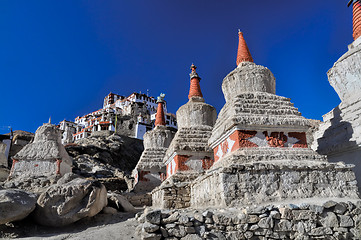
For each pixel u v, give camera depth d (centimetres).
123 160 5850
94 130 8044
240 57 1452
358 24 1475
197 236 671
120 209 1241
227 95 1366
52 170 2222
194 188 1259
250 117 1095
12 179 2148
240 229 692
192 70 2261
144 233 666
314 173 925
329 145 1426
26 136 5072
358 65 1380
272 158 1005
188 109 1944
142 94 10650
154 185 2241
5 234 763
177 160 1648
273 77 1364
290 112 1166
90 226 915
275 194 880
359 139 1224
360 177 1186
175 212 707
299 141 1113
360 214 745
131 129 8094
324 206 741
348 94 1432
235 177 882
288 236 707
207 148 1691
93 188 963
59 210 873
